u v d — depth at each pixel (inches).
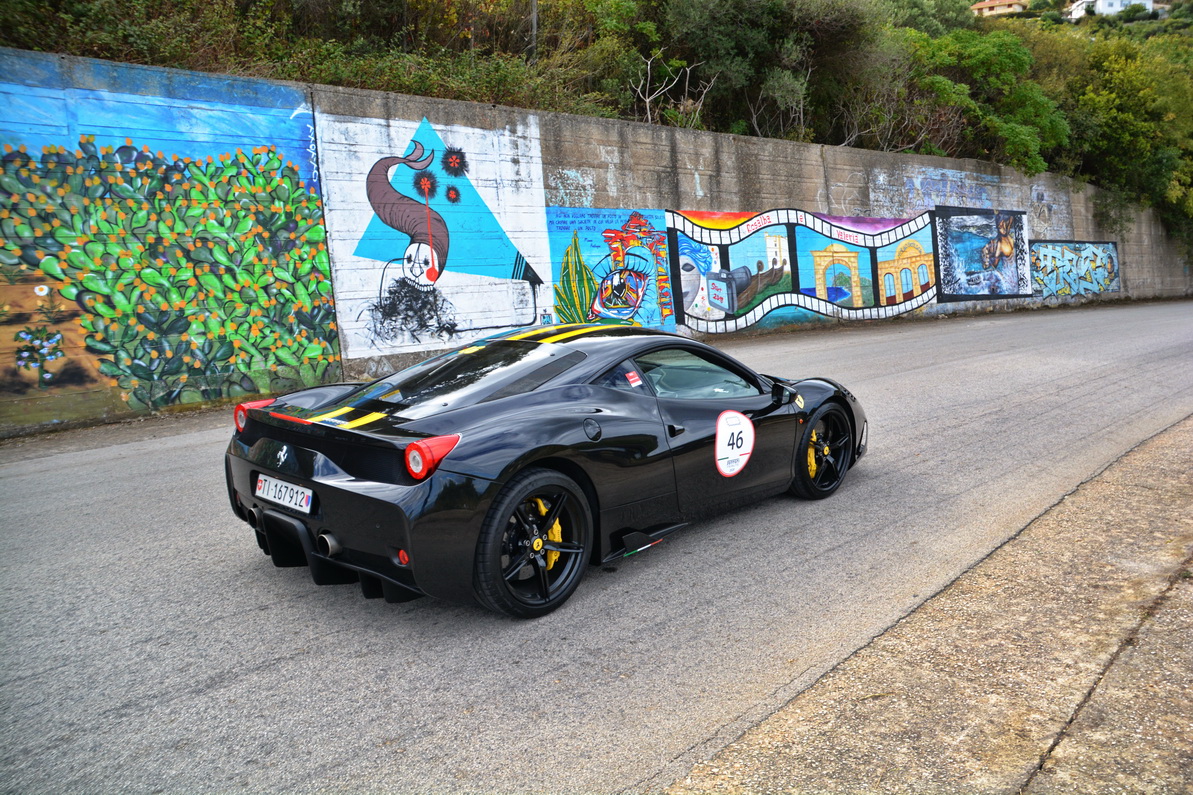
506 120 482.9
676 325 585.9
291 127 391.5
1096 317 773.9
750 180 634.2
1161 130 1087.0
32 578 140.3
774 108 729.0
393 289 433.4
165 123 351.3
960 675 99.2
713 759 83.7
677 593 129.3
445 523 107.0
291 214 392.5
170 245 353.7
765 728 89.4
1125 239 1135.0
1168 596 118.2
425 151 445.4
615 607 124.3
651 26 639.8
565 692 98.5
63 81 325.1
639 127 556.7
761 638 112.7
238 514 141.7
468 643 112.3
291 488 119.3
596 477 126.0
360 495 107.8
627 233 552.7
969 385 342.0
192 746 87.1
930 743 84.5
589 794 78.0
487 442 112.8
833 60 722.2
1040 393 317.7
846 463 186.7
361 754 85.5
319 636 115.0
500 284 483.2
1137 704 89.6
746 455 156.3
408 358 440.8
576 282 523.8
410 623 119.3
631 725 90.8
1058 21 4104.3
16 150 314.7
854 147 759.7
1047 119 933.8
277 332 389.4
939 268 821.2
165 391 352.8
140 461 244.2
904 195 777.6
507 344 146.9
